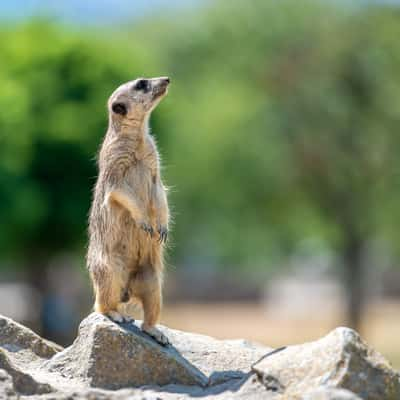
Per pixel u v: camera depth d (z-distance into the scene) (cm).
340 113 3919
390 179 3906
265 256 5606
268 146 3959
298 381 937
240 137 3947
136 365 1030
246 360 1110
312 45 3909
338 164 3931
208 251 6362
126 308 1152
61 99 3353
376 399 926
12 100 3234
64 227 3347
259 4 3997
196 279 6975
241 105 3950
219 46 4084
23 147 3250
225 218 4378
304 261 7381
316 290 6862
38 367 1085
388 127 3884
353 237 4075
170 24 4459
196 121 4006
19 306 4781
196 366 1086
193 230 4572
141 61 3731
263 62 3944
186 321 5288
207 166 4012
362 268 4116
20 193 3192
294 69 3925
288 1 3941
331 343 953
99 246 1096
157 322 1104
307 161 3978
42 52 3397
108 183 1092
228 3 4056
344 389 909
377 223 4028
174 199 4191
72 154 3297
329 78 3894
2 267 4612
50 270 3819
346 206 4012
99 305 1098
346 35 3881
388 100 3884
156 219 1106
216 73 4078
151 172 1116
